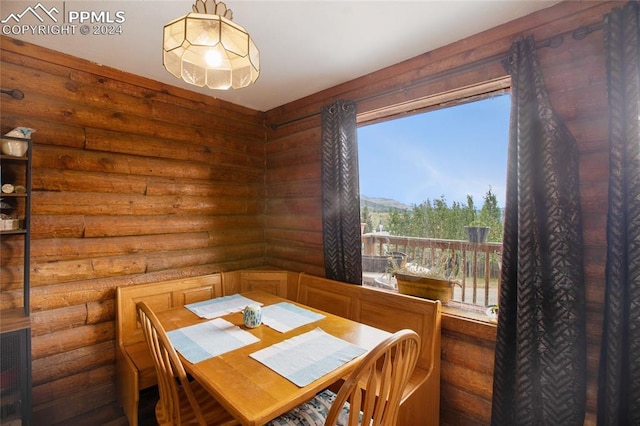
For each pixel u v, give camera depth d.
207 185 2.78
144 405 2.15
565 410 1.43
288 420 1.32
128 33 1.82
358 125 2.61
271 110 3.19
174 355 1.20
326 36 1.87
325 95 2.68
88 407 2.10
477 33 1.83
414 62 2.11
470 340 1.84
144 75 2.37
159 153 2.46
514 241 1.61
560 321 1.45
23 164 1.89
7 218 1.70
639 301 1.25
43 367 1.94
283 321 1.76
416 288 2.13
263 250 3.22
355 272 2.35
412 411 1.62
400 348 1.14
